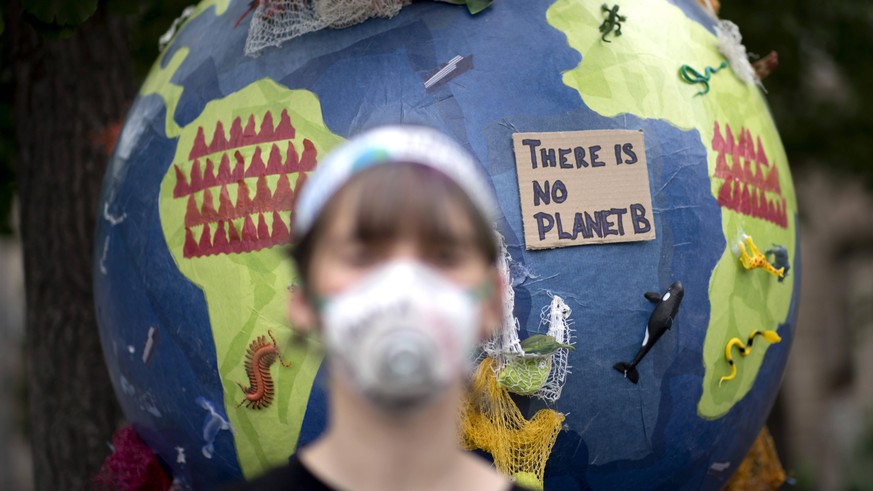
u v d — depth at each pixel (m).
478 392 4.07
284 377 4.24
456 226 2.35
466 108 4.19
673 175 4.34
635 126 4.33
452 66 4.26
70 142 6.16
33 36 6.16
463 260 2.36
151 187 4.60
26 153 6.21
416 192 2.33
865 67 9.22
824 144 9.29
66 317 6.10
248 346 4.27
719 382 4.49
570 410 4.21
